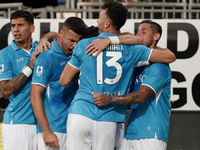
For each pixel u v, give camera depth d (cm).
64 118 1113
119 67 925
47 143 1043
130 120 1061
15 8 2397
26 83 1162
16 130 1166
